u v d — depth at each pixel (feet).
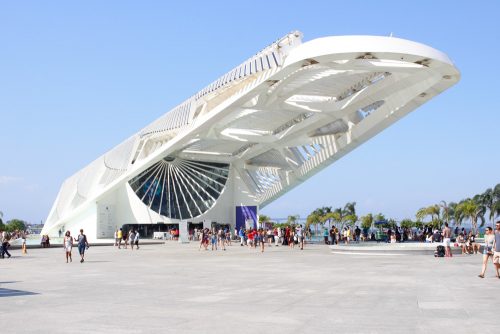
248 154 148.25
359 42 67.82
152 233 155.53
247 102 98.22
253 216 155.63
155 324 21.02
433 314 22.98
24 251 87.45
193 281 39.06
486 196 194.29
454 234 116.57
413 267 50.88
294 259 66.08
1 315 23.49
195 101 112.57
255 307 25.53
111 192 145.18
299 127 111.75
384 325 20.47
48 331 19.70
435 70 74.74
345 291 31.89
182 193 153.79
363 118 109.19
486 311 23.67
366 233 136.56
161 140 136.67
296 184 143.23
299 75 83.35
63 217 154.61
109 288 34.65
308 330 19.57
